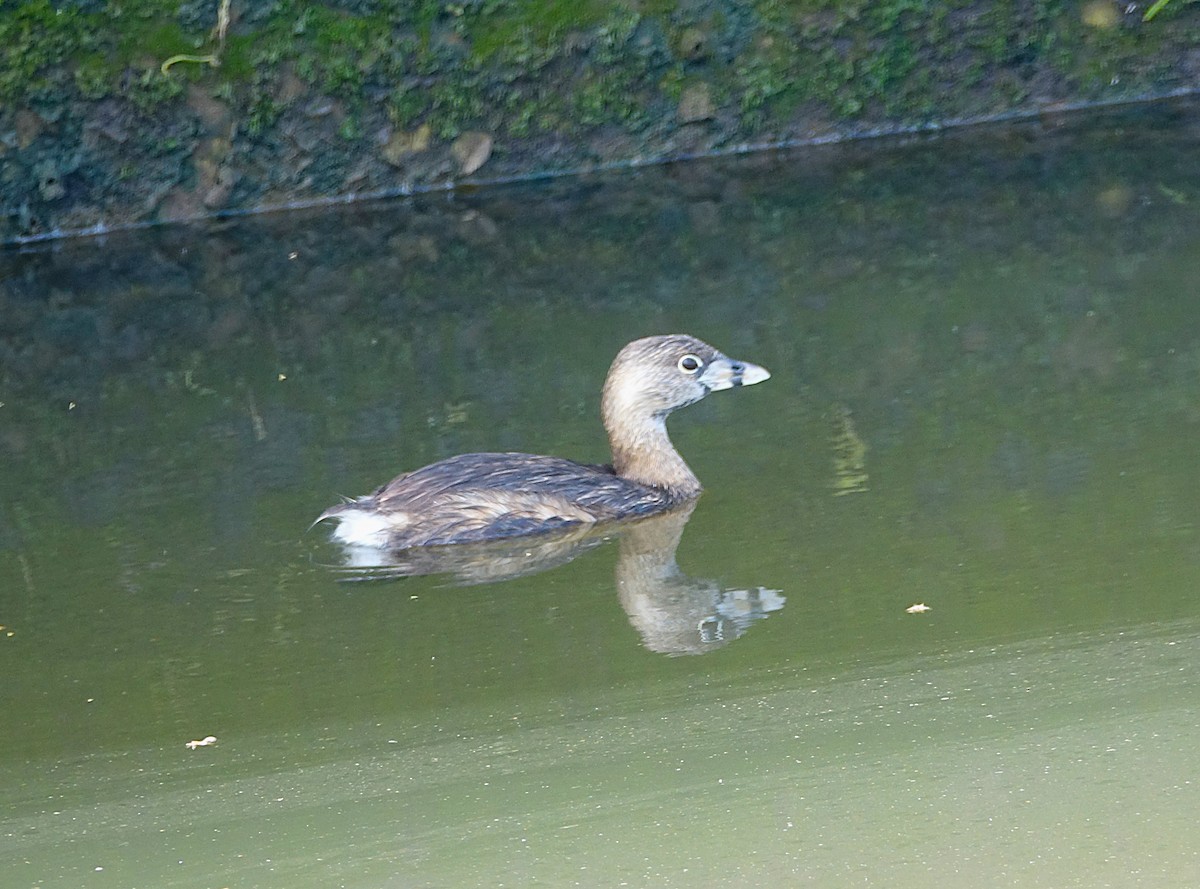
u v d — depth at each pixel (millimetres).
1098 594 10789
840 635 10609
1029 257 19109
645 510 13109
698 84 25672
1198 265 18031
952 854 8266
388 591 11859
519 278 20375
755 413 14922
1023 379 15016
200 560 12461
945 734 9359
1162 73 26359
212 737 9922
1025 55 26188
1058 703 9586
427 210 24219
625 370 13477
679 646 10664
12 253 23625
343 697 10320
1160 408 13922
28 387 17328
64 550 12758
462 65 24938
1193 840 8211
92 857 8820
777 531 12359
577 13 25141
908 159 24609
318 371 17219
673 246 21250
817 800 8867
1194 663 9852
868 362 15969
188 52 24094
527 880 8375
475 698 10195
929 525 12094
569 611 11359
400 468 14180
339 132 24781
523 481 12977
